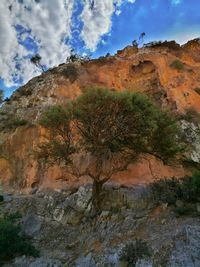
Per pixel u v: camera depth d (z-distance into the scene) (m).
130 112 22.22
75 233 21.14
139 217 19.00
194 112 35.94
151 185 22.62
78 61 47.03
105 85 40.31
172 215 17.84
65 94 40.12
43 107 38.91
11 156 35.94
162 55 43.72
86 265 16.41
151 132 22.62
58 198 26.12
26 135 36.16
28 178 32.12
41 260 18.20
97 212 21.89
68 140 23.89
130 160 23.77
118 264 15.20
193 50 50.94
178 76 41.38
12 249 19.11
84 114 22.64
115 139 22.89
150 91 38.41
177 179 22.98
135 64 42.72
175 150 23.66
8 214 25.59
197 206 17.83
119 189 23.45
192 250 14.48
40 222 23.41
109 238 18.00
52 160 26.36
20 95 44.88
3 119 41.44
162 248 15.02
